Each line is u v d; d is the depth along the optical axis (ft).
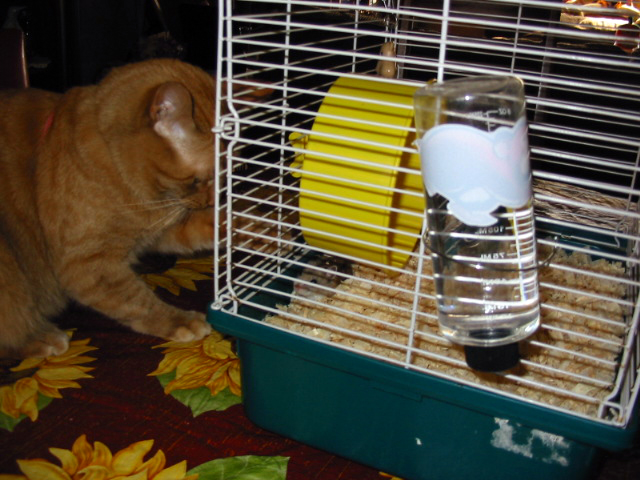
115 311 4.36
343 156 2.83
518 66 6.00
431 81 2.84
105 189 4.08
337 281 4.09
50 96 4.53
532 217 2.46
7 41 5.11
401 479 3.09
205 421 3.33
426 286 3.96
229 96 2.91
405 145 2.85
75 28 8.87
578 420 2.52
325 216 2.97
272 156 5.29
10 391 3.49
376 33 2.56
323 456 3.18
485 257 2.49
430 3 5.14
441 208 2.37
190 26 9.29
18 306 4.08
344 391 3.01
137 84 4.14
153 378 3.69
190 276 5.16
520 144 2.23
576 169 7.05
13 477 2.86
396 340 3.55
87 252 4.21
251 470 2.98
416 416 2.91
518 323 2.50
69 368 3.76
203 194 4.35
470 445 2.87
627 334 3.10
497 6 5.37
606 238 4.42
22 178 4.24
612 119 6.43
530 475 2.83
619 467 3.15
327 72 2.83
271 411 3.23
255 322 3.07
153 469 2.94
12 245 4.21
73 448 3.07
